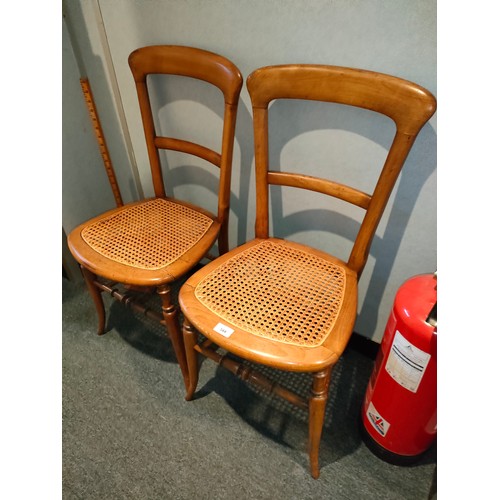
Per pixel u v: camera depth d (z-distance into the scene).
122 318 1.36
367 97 0.71
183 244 0.94
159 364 1.19
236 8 0.84
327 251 1.10
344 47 0.77
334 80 0.72
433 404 0.76
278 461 0.94
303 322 0.72
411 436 0.85
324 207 1.02
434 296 0.71
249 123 1.01
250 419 1.04
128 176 1.46
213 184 1.24
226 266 0.86
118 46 1.09
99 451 0.96
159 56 0.93
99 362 1.20
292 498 0.87
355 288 0.80
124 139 1.33
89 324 1.33
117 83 1.19
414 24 0.68
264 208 0.92
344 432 1.00
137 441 0.98
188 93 1.07
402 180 0.86
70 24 1.11
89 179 1.39
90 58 1.17
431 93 0.67
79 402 1.08
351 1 0.71
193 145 1.02
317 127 0.90
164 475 0.91
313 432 0.80
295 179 0.86
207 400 1.09
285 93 0.78
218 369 1.18
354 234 1.01
